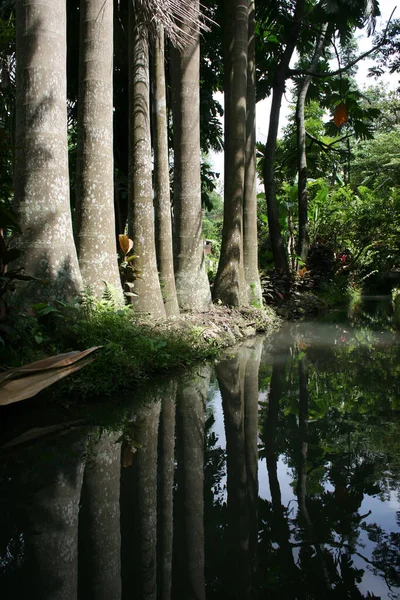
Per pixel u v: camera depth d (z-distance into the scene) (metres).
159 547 2.41
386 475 3.21
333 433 4.07
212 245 21.42
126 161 11.60
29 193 5.38
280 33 15.52
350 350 8.16
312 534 2.52
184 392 5.45
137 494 2.97
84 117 6.39
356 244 22.70
